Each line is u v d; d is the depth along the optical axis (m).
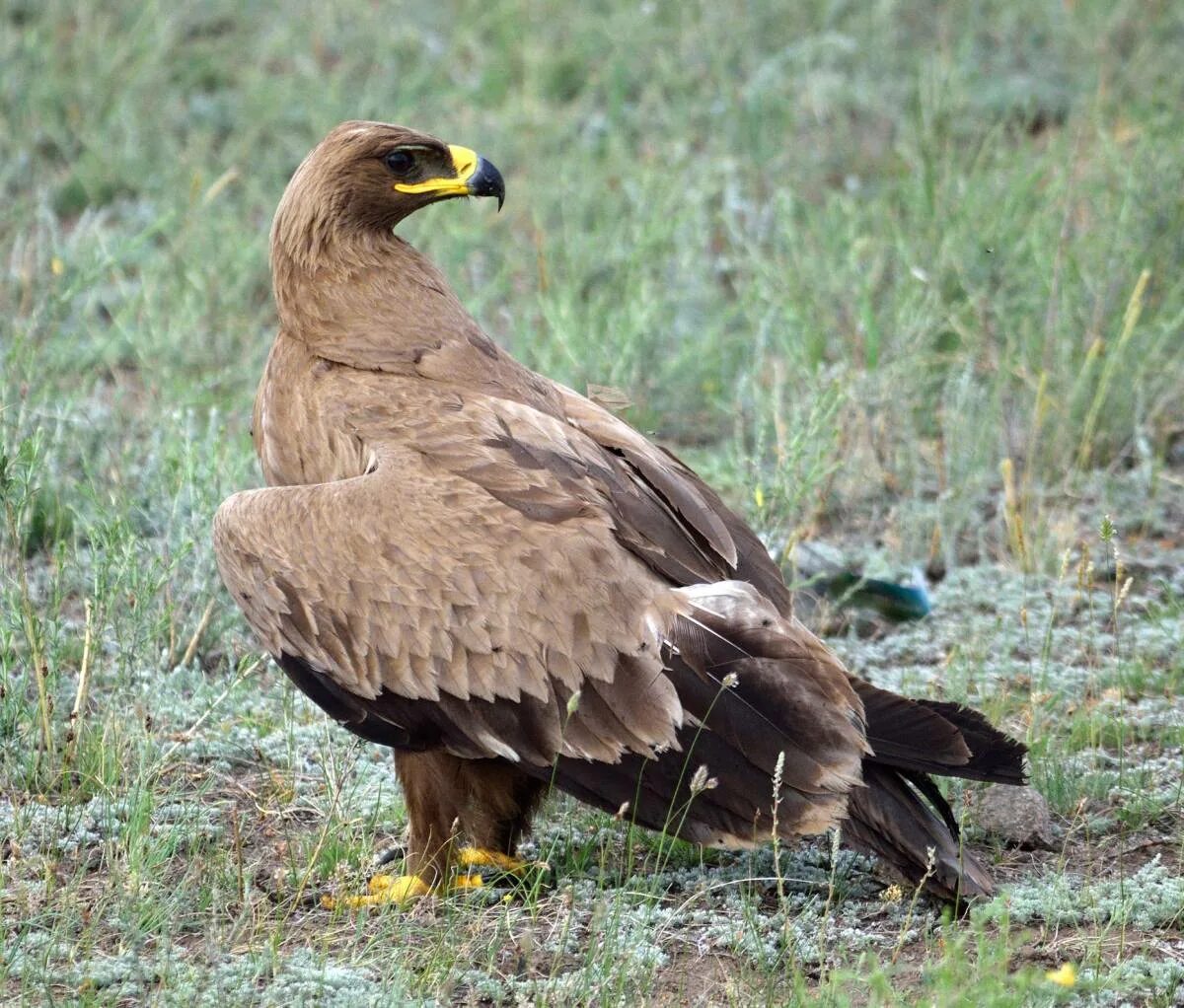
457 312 9.64
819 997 7.39
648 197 17.75
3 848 9.12
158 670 10.88
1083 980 7.64
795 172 19.48
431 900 8.81
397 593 8.49
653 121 20.80
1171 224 15.74
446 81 22.00
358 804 9.77
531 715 8.36
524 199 18.91
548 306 15.02
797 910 8.65
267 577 8.77
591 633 8.28
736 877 8.96
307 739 10.38
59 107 20.64
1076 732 10.37
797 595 12.19
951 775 8.30
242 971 7.80
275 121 20.83
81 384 14.59
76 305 16.53
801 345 14.80
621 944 8.10
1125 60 21.42
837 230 16.91
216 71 21.92
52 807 9.48
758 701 8.18
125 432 13.74
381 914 8.56
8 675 10.24
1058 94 20.83
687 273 16.67
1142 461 14.38
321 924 8.57
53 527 12.71
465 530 8.47
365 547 8.55
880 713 8.44
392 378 9.27
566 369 14.79
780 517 12.29
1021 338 15.12
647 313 14.91
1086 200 16.67
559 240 17.66
